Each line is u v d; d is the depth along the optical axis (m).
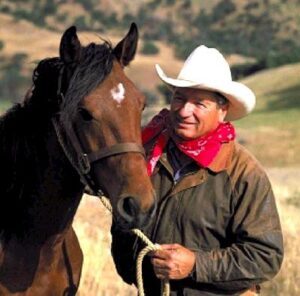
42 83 5.18
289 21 175.88
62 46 4.93
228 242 5.23
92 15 180.50
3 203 5.33
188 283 5.29
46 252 5.32
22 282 5.31
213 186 5.13
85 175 4.90
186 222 5.18
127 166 4.70
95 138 4.75
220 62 5.19
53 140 5.12
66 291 5.59
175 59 143.88
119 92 4.78
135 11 185.75
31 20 165.25
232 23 178.25
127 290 8.75
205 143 5.13
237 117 5.27
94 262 8.81
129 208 4.64
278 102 54.22
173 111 5.15
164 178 5.24
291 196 17.59
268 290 9.36
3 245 5.31
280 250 5.14
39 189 5.23
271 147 39.38
